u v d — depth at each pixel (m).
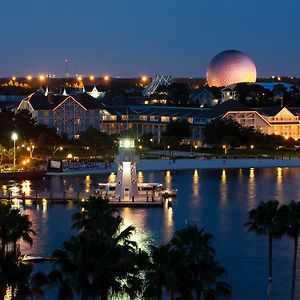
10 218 125.00
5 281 104.06
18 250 148.38
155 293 102.56
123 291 110.75
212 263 103.25
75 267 102.56
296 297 133.88
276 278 144.12
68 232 183.38
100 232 120.88
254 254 161.25
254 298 133.25
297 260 155.50
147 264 104.25
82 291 103.75
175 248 106.94
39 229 187.50
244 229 186.75
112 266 103.31
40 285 104.38
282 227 124.62
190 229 105.62
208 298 104.12
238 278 144.50
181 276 99.69
